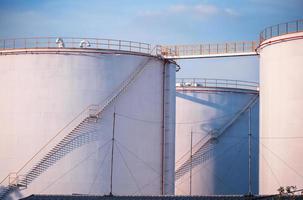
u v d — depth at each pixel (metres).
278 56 70.81
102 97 71.81
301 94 68.81
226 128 90.69
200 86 91.06
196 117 90.62
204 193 89.44
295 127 68.75
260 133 73.44
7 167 71.69
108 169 71.31
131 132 72.75
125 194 71.94
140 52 73.81
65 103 71.19
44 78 71.62
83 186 70.56
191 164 89.62
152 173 74.06
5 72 72.88
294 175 68.31
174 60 78.12
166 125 75.75
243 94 92.25
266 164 71.50
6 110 72.38
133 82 73.12
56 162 70.75
